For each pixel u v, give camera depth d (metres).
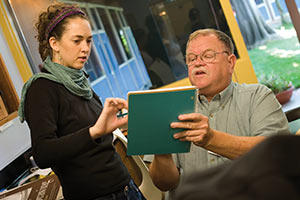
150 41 3.36
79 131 1.21
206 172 0.23
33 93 1.28
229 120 1.41
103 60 3.45
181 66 3.36
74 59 1.38
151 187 1.34
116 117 1.18
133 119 0.99
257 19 5.09
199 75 1.41
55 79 1.32
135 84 3.46
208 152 1.38
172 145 1.07
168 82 3.39
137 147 1.05
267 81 4.82
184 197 0.22
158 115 0.99
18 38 3.21
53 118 1.27
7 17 3.15
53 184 1.99
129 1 3.31
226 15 3.25
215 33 1.43
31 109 1.26
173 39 3.33
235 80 3.34
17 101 2.56
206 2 3.24
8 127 2.61
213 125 1.43
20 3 3.21
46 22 1.37
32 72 3.28
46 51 1.42
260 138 1.21
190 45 1.43
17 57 3.16
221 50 1.40
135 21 3.34
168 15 3.29
